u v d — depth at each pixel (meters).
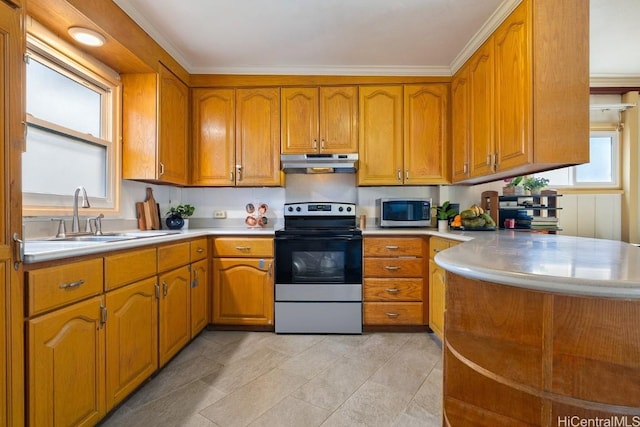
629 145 3.32
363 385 1.71
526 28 1.66
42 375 1.04
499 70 1.94
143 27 2.02
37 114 1.68
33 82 1.66
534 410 0.91
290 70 2.70
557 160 1.61
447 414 0.97
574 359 0.76
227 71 2.71
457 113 2.59
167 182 2.50
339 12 1.94
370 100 2.73
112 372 1.38
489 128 2.07
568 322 0.76
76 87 1.95
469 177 2.37
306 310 2.45
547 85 1.61
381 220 2.83
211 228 3.00
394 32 2.16
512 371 0.82
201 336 2.39
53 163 1.78
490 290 0.92
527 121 1.65
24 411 0.99
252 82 2.72
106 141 2.14
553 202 2.91
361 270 2.46
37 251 1.05
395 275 2.47
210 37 2.22
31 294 1.00
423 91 2.72
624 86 3.27
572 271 0.75
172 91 2.43
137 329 1.56
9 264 0.94
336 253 2.46
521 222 2.71
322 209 2.80
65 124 1.87
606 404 0.72
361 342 2.28
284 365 1.93
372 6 1.88
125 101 2.24
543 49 1.61
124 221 2.29
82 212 1.92
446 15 1.96
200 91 2.74
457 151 2.60
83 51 1.89
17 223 0.97
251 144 2.74
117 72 2.20
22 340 0.98
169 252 1.88
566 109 1.61
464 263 0.88
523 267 0.80
